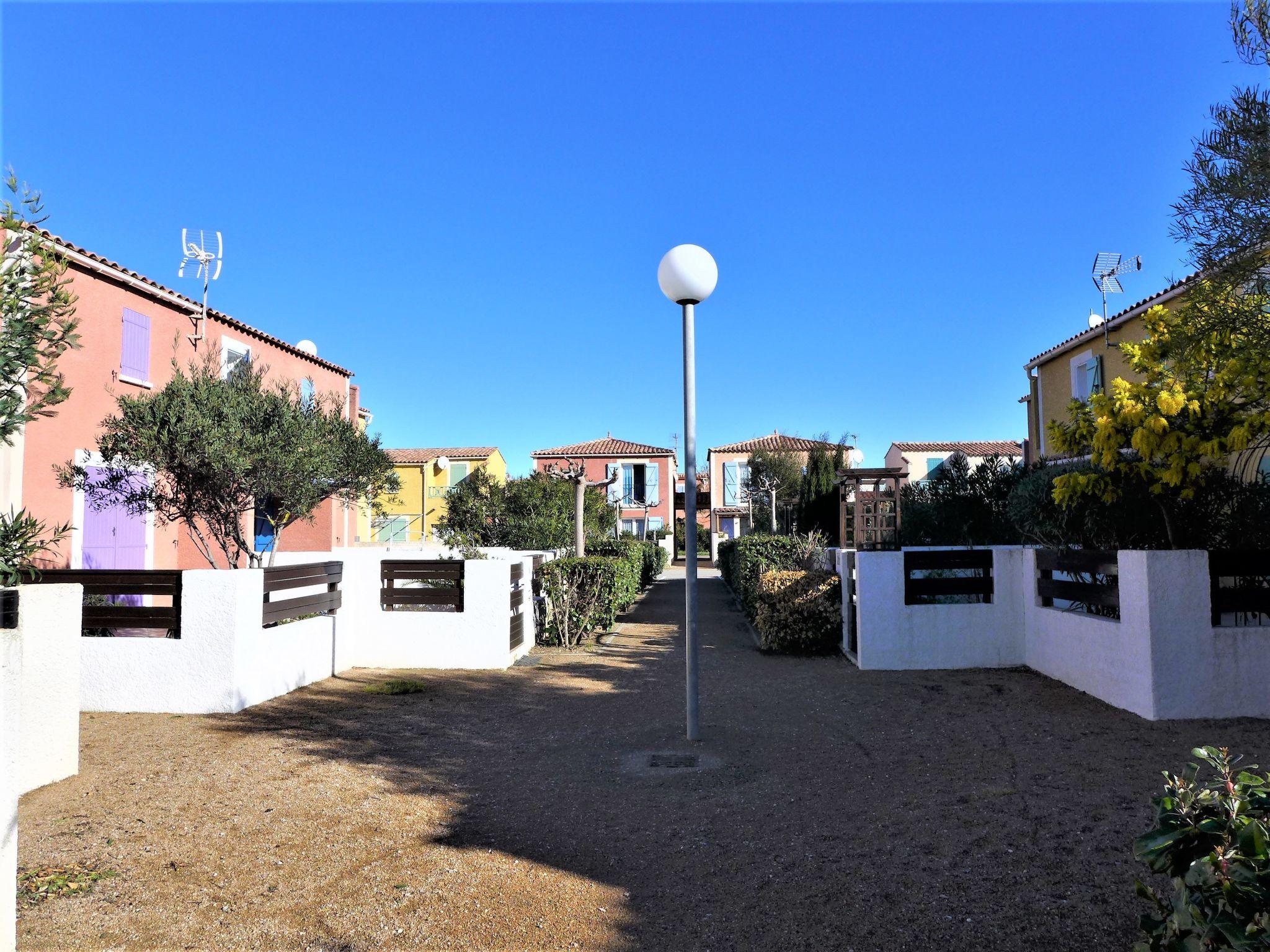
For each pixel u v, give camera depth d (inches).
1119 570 281.0
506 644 386.0
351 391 798.5
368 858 163.2
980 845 163.8
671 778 215.0
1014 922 132.0
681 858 162.2
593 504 889.5
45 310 189.3
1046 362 732.0
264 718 282.5
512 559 483.2
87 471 457.7
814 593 416.2
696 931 133.0
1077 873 148.8
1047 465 511.8
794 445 1549.0
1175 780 96.7
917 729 260.7
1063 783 200.4
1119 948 122.8
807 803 193.3
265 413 393.7
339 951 127.5
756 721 277.1
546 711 296.5
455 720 282.2
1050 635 338.6
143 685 292.7
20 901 143.7
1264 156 188.9
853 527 437.7
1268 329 215.0
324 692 330.0
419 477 1444.4
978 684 328.2
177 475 377.4
